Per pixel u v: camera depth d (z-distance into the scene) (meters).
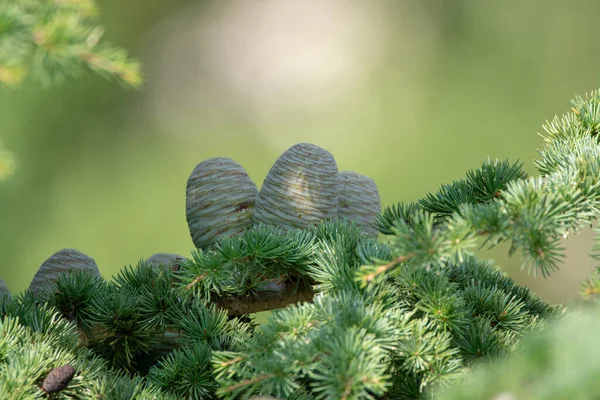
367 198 1.65
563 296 3.76
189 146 5.02
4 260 4.25
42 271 1.64
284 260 1.54
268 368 1.43
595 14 4.99
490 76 4.97
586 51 4.96
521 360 1.40
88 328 1.58
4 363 1.48
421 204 1.55
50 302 1.58
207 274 1.52
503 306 1.56
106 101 4.74
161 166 4.83
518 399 1.39
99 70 1.64
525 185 1.46
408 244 1.44
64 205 4.43
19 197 4.33
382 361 1.47
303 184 1.60
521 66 4.96
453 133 4.86
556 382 1.38
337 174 1.62
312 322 1.46
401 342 1.47
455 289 1.55
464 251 1.44
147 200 4.61
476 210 1.45
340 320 1.45
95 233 4.43
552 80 4.94
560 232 1.45
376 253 1.52
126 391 1.49
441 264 1.44
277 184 1.60
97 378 1.50
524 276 3.79
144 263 1.62
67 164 4.54
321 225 1.57
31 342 1.52
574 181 1.47
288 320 1.46
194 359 1.52
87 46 1.62
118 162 4.69
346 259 1.52
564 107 4.90
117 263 4.40
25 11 1.58
